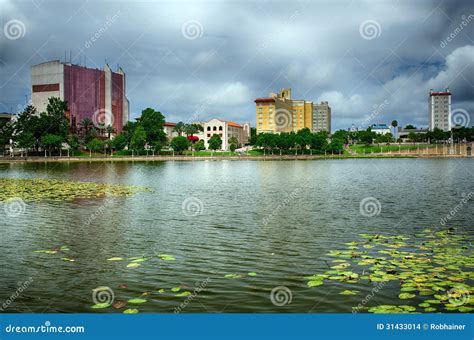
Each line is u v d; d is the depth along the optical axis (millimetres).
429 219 21016
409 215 22250
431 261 12844
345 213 22969
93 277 11891
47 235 17266
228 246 15359
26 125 137125
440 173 59438
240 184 41875
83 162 110312
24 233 17672
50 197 29625
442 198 29734
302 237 16828
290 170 68688
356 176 53406
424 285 10648
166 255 13953
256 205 26109
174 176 54625
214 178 50688
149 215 22125
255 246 15336
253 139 179875
